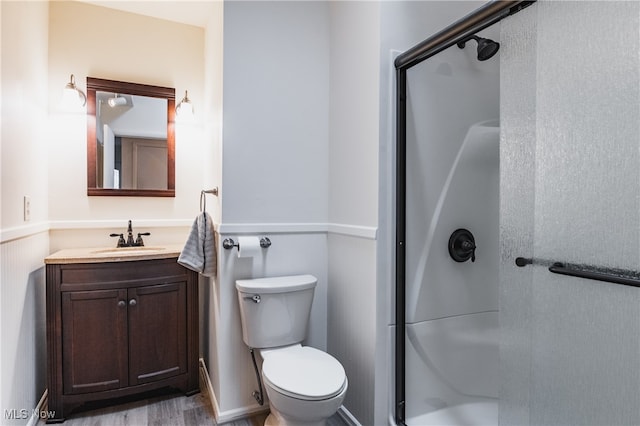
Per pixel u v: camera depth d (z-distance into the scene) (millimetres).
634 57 980
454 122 1913
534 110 1208
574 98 1101
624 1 1001
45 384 2080
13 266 1636
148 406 2064
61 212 2299
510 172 1284
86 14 2355
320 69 2176
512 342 1270
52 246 2279
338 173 2088
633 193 974
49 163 2262
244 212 1987
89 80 2352
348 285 1966
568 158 1115
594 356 1051
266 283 1881
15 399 1649
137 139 2488
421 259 1836
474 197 1976
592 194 1056
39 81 2064
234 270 1962
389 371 1749
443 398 1845
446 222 1898
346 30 2016
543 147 1181
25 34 1827
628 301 984
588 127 1067
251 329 1830
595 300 1051
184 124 2625
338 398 1456
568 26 1116
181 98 2605
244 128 1982
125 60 2455
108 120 2412
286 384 1471
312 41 2152
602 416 1032
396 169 1768
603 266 1028
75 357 1915
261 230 2020
